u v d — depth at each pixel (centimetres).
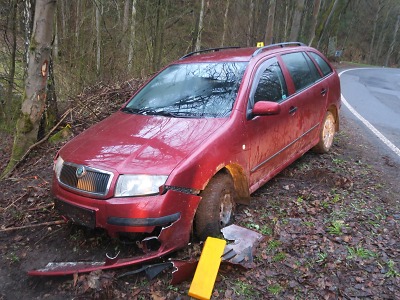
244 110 424
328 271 344
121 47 1457
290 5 3020
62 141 723
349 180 538
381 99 1285
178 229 341
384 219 439
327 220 432
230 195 404
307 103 555
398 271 341
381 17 5659
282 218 437
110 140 388
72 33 1352
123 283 335
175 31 1797
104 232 394
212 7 2477
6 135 965
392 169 611
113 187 336
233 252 349
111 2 1680
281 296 316
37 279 352
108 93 914
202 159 357
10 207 487
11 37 1022
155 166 341
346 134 816
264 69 486
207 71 486
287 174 566
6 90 1035
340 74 2123
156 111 450
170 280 332
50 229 427
